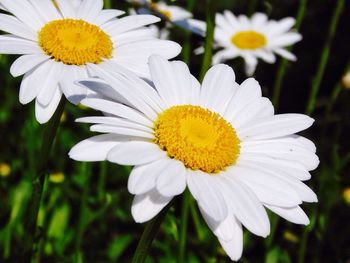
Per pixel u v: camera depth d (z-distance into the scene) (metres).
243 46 0.29
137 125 0.14
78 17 0.18
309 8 0.37
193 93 0.16
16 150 0.26
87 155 0.13
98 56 0.17
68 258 0.23
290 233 0.25
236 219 0.13
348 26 0.37
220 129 0.15
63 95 0.16
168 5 0.26
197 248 0.24
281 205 0.14
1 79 0.26
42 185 0.16
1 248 0.22
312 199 0.14
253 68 0.28
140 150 0.13
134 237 0.26
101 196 0.24
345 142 0.32
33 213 0.16
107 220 0.26
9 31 0.16
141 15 0.18
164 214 0.14
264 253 0.24
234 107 0.16
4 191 0.24
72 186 0.25
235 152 0.15
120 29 0.18
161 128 0.14
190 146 0.14
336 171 0.24
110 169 0.26
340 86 0.26
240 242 0.13
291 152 0.15
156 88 0.15
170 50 0.17
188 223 0.27
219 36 0.29
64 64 0.16
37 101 0.15
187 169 0.14
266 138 0.15
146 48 0.17
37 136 0.24
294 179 0.14
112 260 0.24
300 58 0.38
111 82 0.14
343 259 0.27
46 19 0.17
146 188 0.13
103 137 0.14
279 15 0.38
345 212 0.28
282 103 0.37
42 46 0.16
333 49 0.37
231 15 0.30
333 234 0.27
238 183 0.14
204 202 0.13
